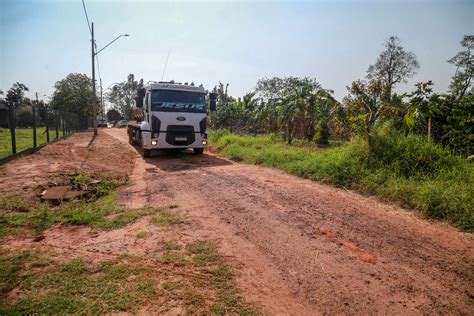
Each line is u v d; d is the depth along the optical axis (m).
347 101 13.93
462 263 3.33
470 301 2.66
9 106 9.90
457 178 5.78
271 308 2.49
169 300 2.55
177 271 3.03
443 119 9.23
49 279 2.82
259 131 24.83
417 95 9.17
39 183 6.53
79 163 9.36
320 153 9.70
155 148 11.07
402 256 3.48
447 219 4.62
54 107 37.00
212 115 26.61
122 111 68.31
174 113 11.12
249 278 2.94
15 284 2.73
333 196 5.95
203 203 5.41
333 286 2.83
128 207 5.16
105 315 2.35
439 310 2.52
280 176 7.93
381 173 6.46
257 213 4.86
